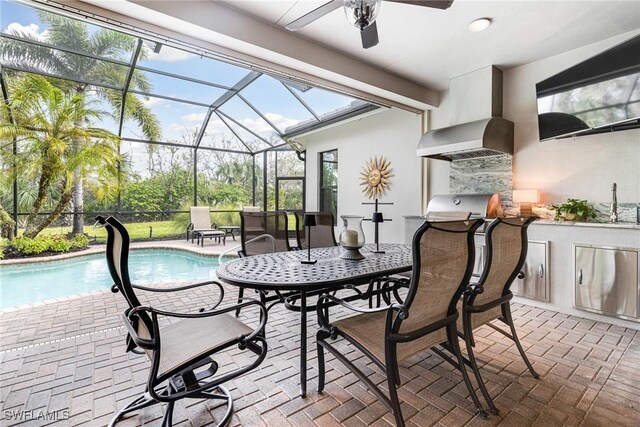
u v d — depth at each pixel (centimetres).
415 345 168
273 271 214
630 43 287
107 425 169
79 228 796
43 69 657
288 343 268
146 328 146
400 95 459
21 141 669
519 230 210
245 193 1038
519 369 223
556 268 344
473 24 321
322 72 377
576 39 353
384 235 625
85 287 514
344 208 717
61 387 203
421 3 218
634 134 338
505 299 214
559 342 266
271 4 290
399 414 150
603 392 196
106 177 753
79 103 708
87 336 279
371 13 205
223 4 290
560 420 171
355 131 689
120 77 669
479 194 430
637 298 290
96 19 258
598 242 314
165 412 171
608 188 355
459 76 449
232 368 228
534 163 414
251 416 176
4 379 212
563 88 349
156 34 281
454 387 203
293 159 915
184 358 150
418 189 564
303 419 174
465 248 167
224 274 206
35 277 577
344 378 214
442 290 163
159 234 923
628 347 257
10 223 681
